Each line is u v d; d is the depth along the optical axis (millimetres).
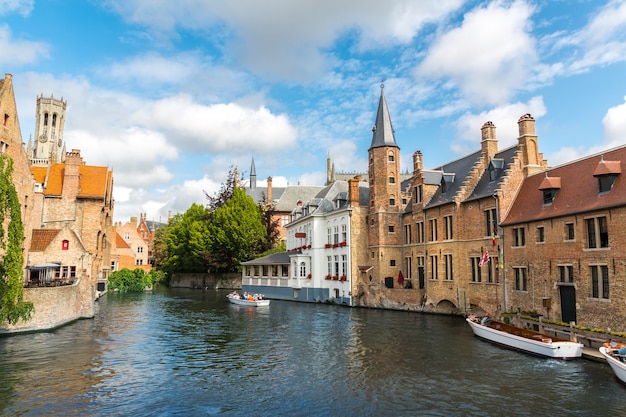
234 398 15406
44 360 20453
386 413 13906
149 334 27734
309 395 15664
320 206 51156
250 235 68812
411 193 44000
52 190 47312
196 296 57031
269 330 29266
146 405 14672
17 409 14133
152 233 128875
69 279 33969
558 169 27797
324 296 47969
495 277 30875
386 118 45219
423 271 39719
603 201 21938
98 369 19047
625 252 20453
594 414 13523
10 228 24578
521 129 31703
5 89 30125
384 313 38031
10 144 30906
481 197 32375
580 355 20219
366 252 44812
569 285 23984
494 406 14336
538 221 26625
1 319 25109
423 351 22328
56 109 115188
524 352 21594
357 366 19531
